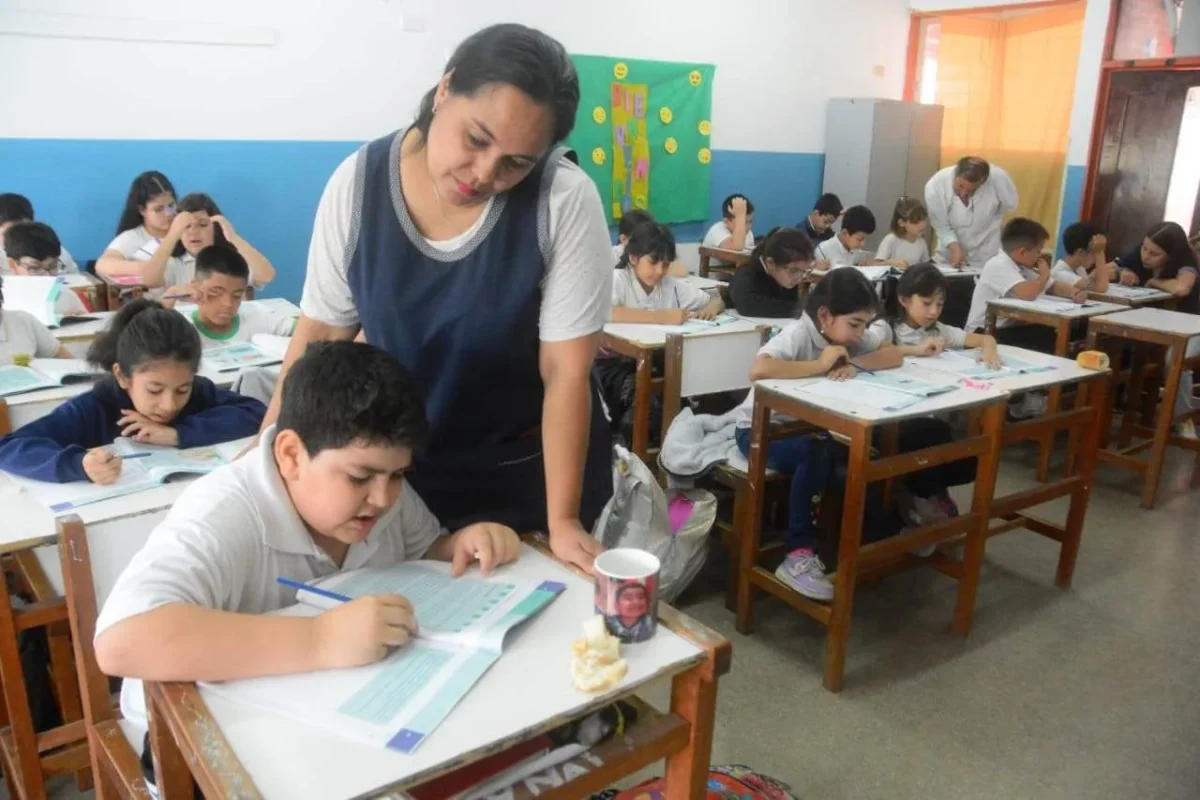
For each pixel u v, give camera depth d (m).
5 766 1.72
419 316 1.14
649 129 6.18
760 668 2.31
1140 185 6.03
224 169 4.71
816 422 2.18
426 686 0.84
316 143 4.93
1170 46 5.74
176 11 4.40
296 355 1.23
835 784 1.88
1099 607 2.67
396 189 1.11
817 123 7.12
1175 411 3.66
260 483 1.02
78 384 2.30
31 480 1.60
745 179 6.83
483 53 0.94
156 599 0.85
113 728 1.26
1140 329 3.37
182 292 3.38
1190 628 2.56
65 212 4.36
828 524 2.54
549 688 0.85
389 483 0.98
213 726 0.78
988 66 7.13
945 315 4.71
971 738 2.04
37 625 1.53
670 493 2.66
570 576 1.08
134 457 1.72
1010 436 2.43
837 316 2.48
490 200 1.09
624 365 3.31
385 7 4.97
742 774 1.56
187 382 1.83
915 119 7.07
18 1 4.03
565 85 0.98
